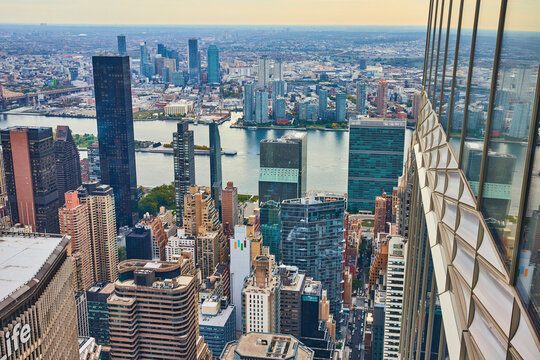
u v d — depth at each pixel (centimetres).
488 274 1234
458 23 2105
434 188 2320
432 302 2239
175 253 15300
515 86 1137
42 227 18388
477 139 1489
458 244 1594
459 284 1498
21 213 18100
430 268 2317
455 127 1961
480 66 1518
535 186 976
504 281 1105
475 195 1461
